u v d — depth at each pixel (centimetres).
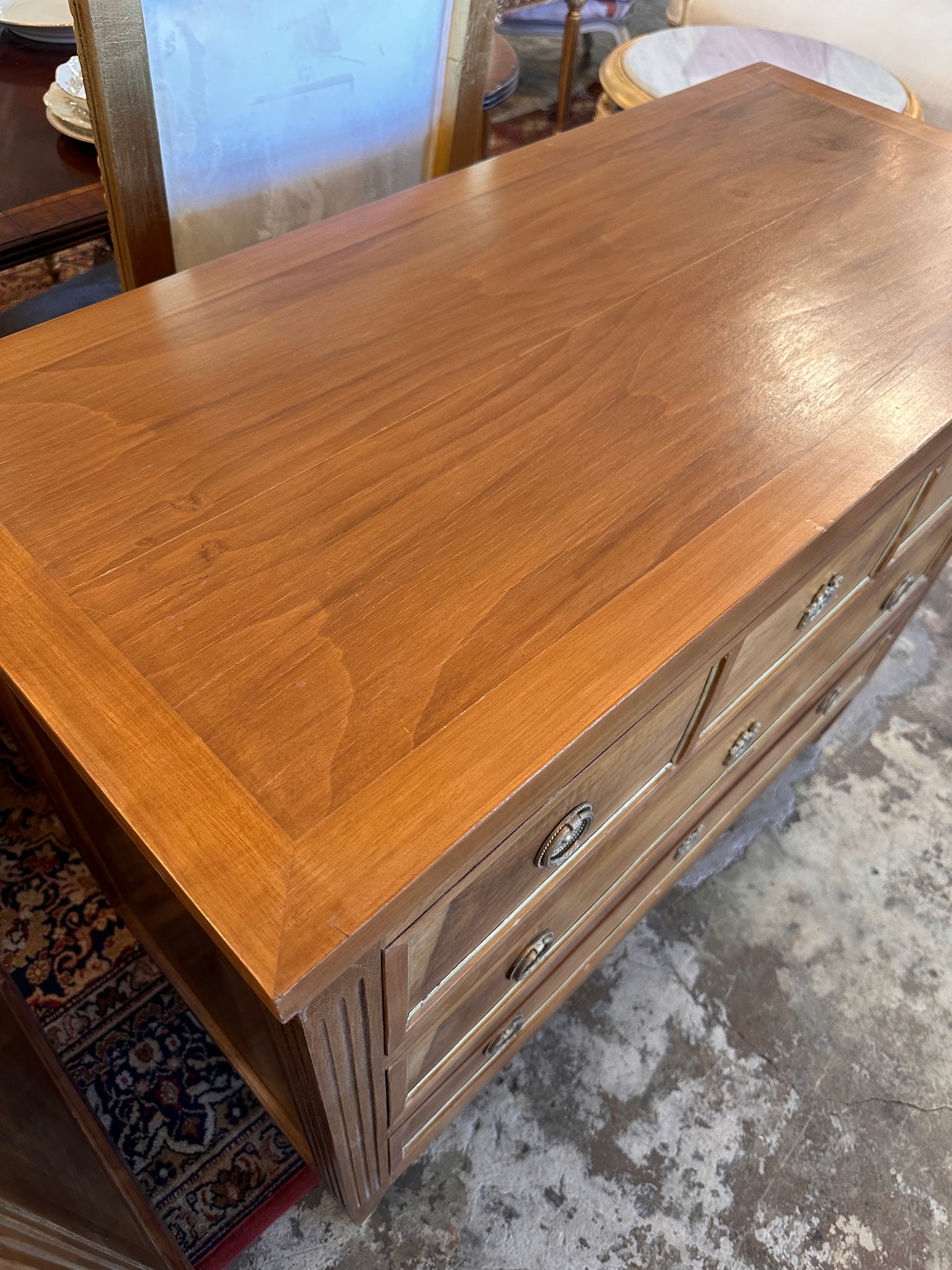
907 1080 100
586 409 61
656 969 107
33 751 74
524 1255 87
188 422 57
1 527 50
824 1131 96
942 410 63
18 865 106
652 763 64
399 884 38
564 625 48
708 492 56
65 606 47
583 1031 101
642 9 282
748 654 66
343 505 53
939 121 187
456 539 52
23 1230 38
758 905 113
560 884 63
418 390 61
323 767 41
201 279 68
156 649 45
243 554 50
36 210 107
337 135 92
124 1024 96
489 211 78
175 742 42
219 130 81
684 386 63
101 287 112
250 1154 88
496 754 43
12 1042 53
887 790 126
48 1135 52
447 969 55
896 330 70
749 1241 89
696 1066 100
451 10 92
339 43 85
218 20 75
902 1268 88
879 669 140
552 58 267
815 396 63
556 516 54
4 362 60
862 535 69
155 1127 89
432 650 46
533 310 68
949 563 155
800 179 86
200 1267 82
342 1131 59
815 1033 103
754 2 201
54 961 100
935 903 115
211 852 38
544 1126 94
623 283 72
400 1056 58
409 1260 85
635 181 84
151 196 80
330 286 69
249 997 58
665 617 49
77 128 117
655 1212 90
